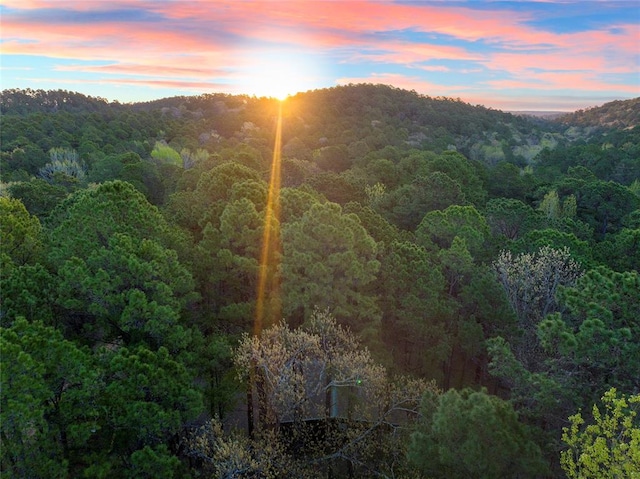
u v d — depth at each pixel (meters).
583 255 31.67
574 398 15.98
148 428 15.57
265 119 175.50
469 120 188.38
